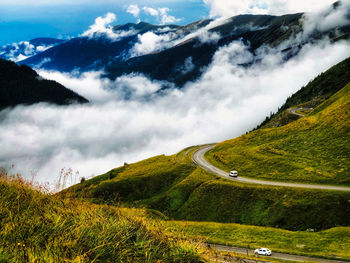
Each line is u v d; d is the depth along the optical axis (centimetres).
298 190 6538
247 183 7700
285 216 6034
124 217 866
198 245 755
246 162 9644
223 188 7744
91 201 982
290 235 4453
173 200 8456
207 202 7619
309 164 7994
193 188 8562
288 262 3266
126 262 588
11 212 648
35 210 719
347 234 4247
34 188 878
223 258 789
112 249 602
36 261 471
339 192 6044
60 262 482
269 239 4256
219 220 6925
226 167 9800
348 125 9262
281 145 10206
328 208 5753
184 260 670
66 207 820
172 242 744
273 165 8675
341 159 7644
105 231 666
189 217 7488
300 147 9438
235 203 7131
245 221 6531
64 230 621
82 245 582
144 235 742
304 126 11438
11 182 852
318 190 6312
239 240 4216
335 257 3459
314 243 4034
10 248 496
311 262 3306
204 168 10062
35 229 609
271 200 6644
